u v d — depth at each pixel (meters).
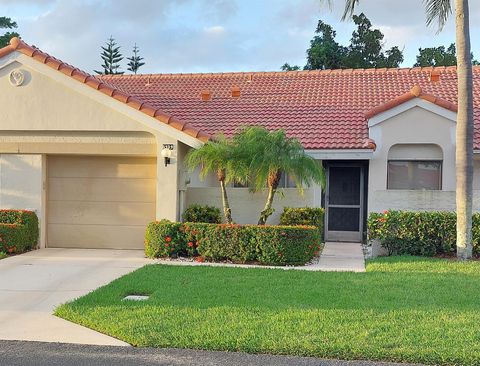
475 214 12.56
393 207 14.02
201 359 5.88
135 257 12.77
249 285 9.25
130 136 13.88
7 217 13.47
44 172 14.26
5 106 13.92
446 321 7.02
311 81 20.64
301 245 11.82
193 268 11.01
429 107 15.30
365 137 15.52
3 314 7.69
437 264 11.39
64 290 9.20
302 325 6.84
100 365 5.71
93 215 14.34
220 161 12.85
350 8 13.39
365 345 6.10
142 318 7.20
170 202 13.55
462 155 12.03
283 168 12.55
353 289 8.94
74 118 13.73
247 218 14.48
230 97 19.41
